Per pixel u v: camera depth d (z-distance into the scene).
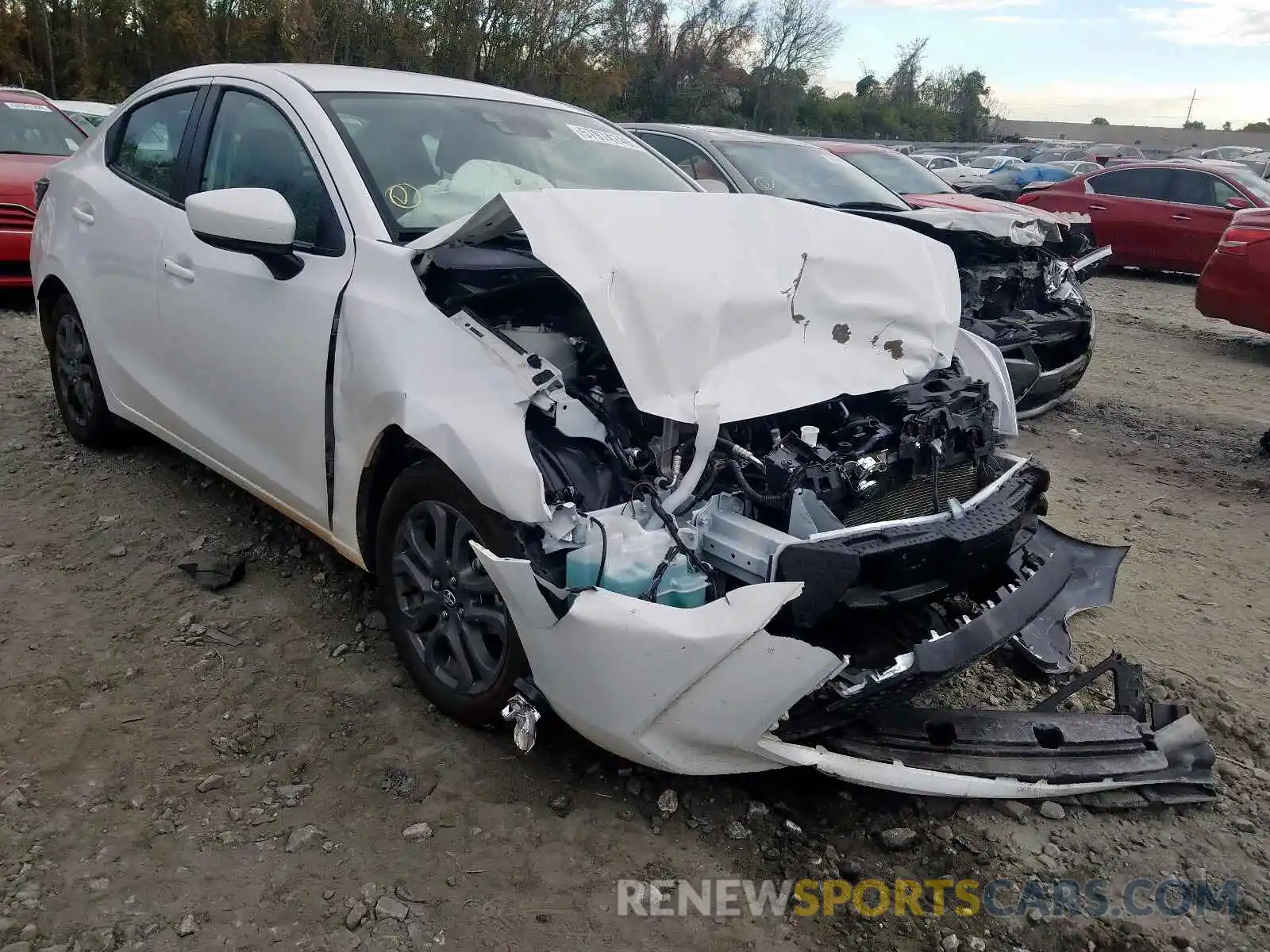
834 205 6.70
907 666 2.46
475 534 2.60
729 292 2.71
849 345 2.92
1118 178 13.82
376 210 3.06
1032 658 3.33
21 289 7.55
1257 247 8.20
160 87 4.21
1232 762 3.06
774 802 2.70
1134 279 13.98
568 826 2.54
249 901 2.24
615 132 4.16
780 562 2.29
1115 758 2.82
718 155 6.84
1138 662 3.57
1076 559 3.62
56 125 8.58
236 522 4.05
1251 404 7.58
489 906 2.28
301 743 2.78
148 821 2.45
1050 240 6.67
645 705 2.30
